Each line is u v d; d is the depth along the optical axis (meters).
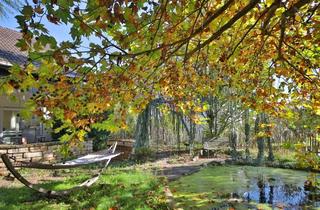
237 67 5.56
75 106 3.28
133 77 3.97
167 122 19.20
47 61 2.63
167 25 3.74
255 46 4.95
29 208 6.70
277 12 3.91
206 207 7.97
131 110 4.61
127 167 13.26
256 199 8.95
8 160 7.26
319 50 4.59
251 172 13.31
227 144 18.97
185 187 10.20
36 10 2.19
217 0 3.67
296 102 5.81
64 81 3.00
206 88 6.29
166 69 4.81
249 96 5.98
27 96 8.57
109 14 2.41
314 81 4.63
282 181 11.45
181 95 5.77
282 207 8.18
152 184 9.35
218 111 19.27
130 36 2.94
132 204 7.06
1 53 13.27
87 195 7.90
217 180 11.48
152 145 19.80
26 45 2.29
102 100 3.47
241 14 2.99
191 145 18.52
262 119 12.58
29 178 10.23
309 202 8.70
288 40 4.29
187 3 3.42
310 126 6.73
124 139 20.69
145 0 2.73
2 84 2.61
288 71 5.02
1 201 7.07
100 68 3.18
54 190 8.07
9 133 13.61
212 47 4.86
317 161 7.07
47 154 12.84
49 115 3.22
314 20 3.78
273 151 17.39
